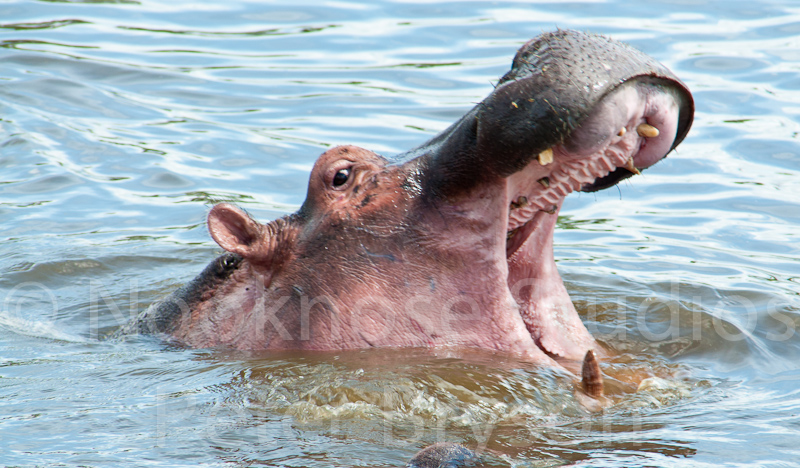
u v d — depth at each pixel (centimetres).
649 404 2080
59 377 2316
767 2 6712
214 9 6956
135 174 4512
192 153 4703
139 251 3741
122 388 2208
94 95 5438
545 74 2044
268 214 3994
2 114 5162
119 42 6259
